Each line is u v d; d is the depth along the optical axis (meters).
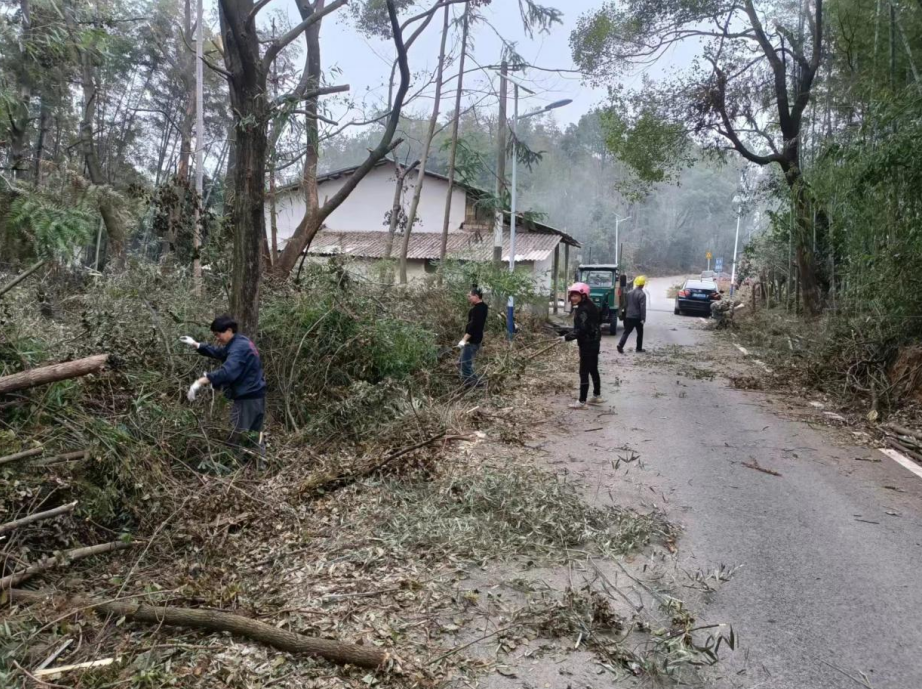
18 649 3.10
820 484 6.08
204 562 4.12
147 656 3.10
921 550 4.62
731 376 12.25
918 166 8.21
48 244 7.77
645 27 17.41
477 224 23.80
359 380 8.00
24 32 9.42
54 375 4.05
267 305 8.22
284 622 3.46
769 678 3.16
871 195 9.29
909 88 8.80
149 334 6.71
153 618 3.38
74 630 3.28
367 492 5.38
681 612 3.59
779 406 9.62
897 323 9.73
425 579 4.03
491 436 7.52
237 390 5.78
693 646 3.31
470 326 9.59
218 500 4.69
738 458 6.91
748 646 3.43
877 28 11.50
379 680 3.03
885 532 4.95
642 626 3.56
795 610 3.79
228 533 4.54
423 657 3.25
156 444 5.16
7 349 5.09
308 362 7.63
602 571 4.24
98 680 2.90
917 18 10.97
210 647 3.22
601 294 20.58
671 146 18.38
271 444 6.40
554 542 4.59
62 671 2.99
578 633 3.47
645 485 5.96
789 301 21.36
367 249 21.38
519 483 5.48
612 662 3.26
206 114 24.86
